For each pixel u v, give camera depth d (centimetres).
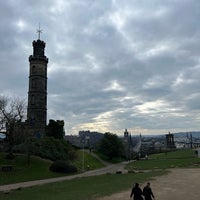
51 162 8438
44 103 11519
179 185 4528
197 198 3319
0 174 6309
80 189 4128
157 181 5094
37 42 11731
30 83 11525
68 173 7662
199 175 6259
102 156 15212
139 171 8456
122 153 15388
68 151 10369
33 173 6906
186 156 13512
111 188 4128
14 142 8144
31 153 8675
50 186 4688
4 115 7688
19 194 3909
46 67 11850
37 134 10675
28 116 11050
